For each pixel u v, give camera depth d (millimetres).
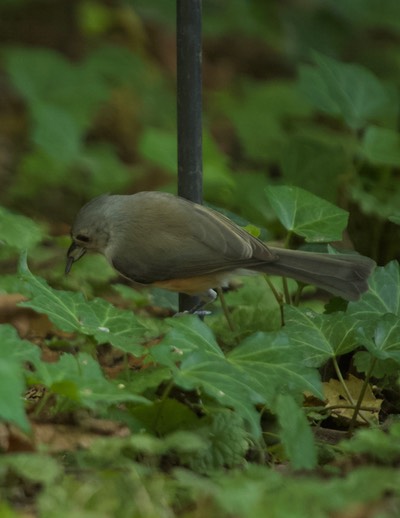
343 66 14164
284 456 8875
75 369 8336
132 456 8320
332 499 6969
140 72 21203
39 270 12984
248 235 10398
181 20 10289
